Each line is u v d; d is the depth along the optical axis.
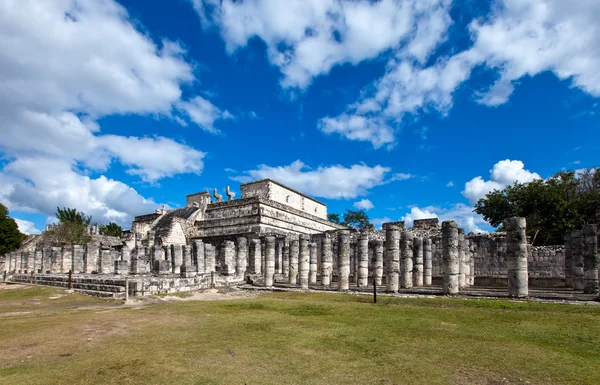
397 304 16.67
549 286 26.50
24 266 43.25
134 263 31.02
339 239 23.73
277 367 7.73
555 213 36.84
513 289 17.39
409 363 7.97
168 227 43.69
